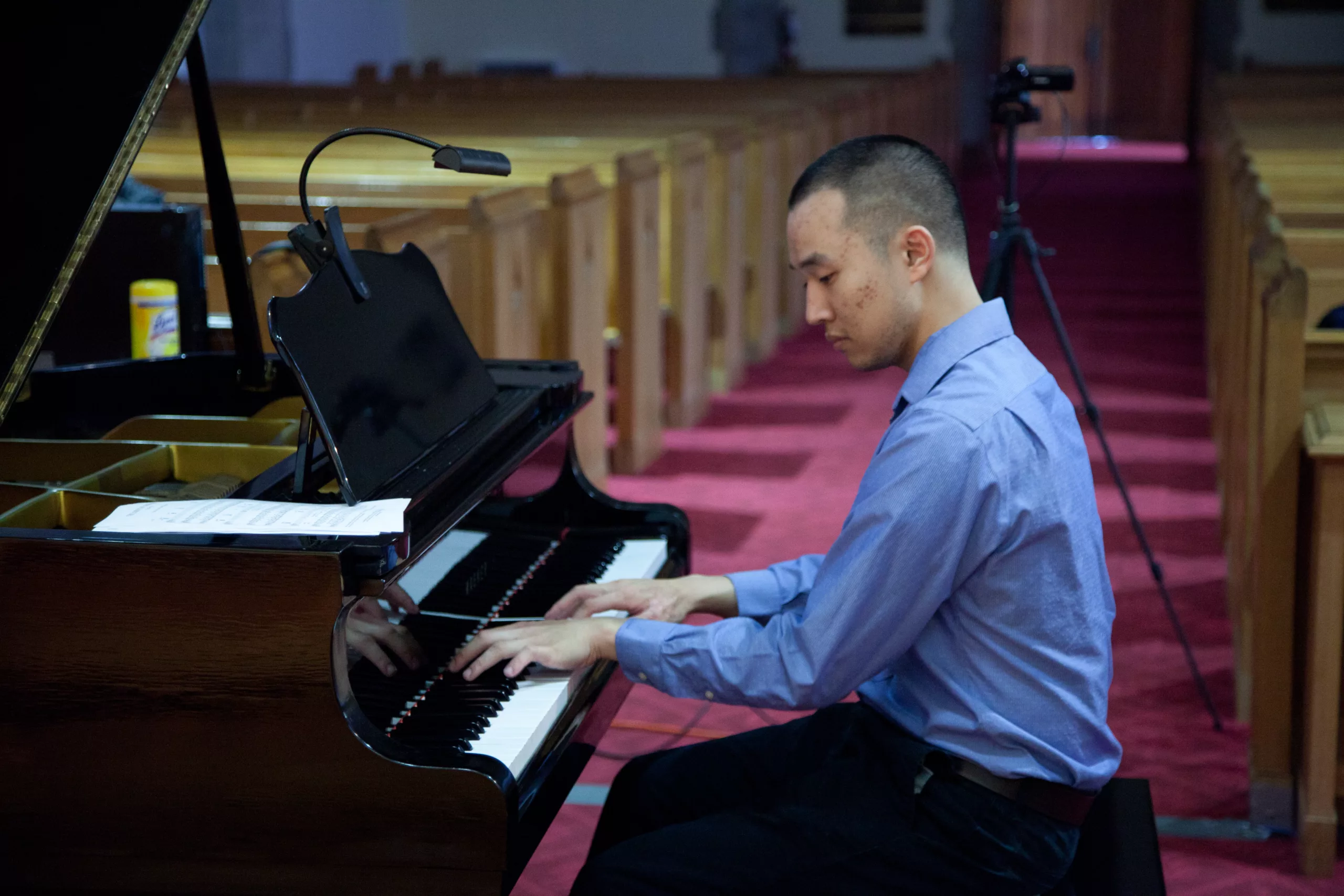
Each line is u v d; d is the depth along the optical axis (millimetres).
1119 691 4988
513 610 3031
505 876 2244
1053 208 17031
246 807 2283
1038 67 4973
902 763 2564
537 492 3510
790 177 10516
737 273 9383
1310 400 3895
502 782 2229
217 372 3604
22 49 2637
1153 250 14352
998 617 2504
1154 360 10102
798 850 2570
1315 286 4672
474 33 22094
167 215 4848
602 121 9906
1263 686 3988
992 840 2523
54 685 2287
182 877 2330
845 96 12344
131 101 2559
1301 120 9891
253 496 2533
